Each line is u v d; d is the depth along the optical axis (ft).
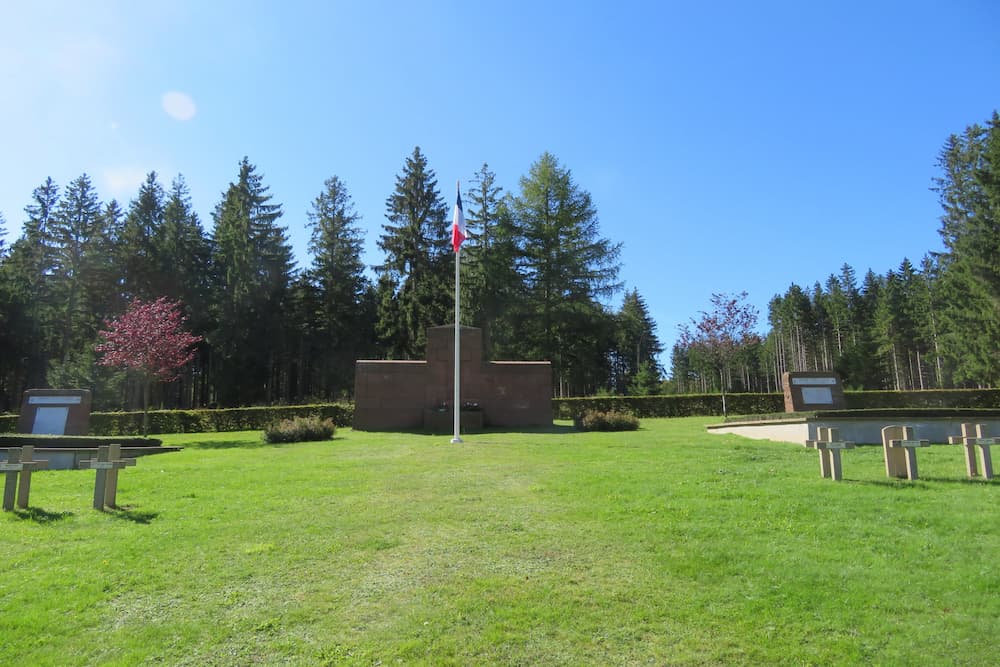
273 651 14.74
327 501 28.73
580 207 133.90
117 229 156.97
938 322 175.83
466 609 16.61
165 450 51.93
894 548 20.04
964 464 34.12
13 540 23.25
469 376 72.90
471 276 139.23
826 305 273.33
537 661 13.99
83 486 34.53
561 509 26.07
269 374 157.89
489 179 148.97
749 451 41.96
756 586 17.54
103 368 122.42
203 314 152.46
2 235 166.71
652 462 37.45
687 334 96.32
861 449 42.06
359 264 168.76
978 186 132.57
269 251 161.58
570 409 100.32
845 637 14.64
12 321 140.26
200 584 18.79
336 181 167.73
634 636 14.99
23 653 14.71
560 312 131.75
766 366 261.85
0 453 44.96
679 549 20.66
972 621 15.11
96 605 17.39
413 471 36.32
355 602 17.30
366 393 71.67
